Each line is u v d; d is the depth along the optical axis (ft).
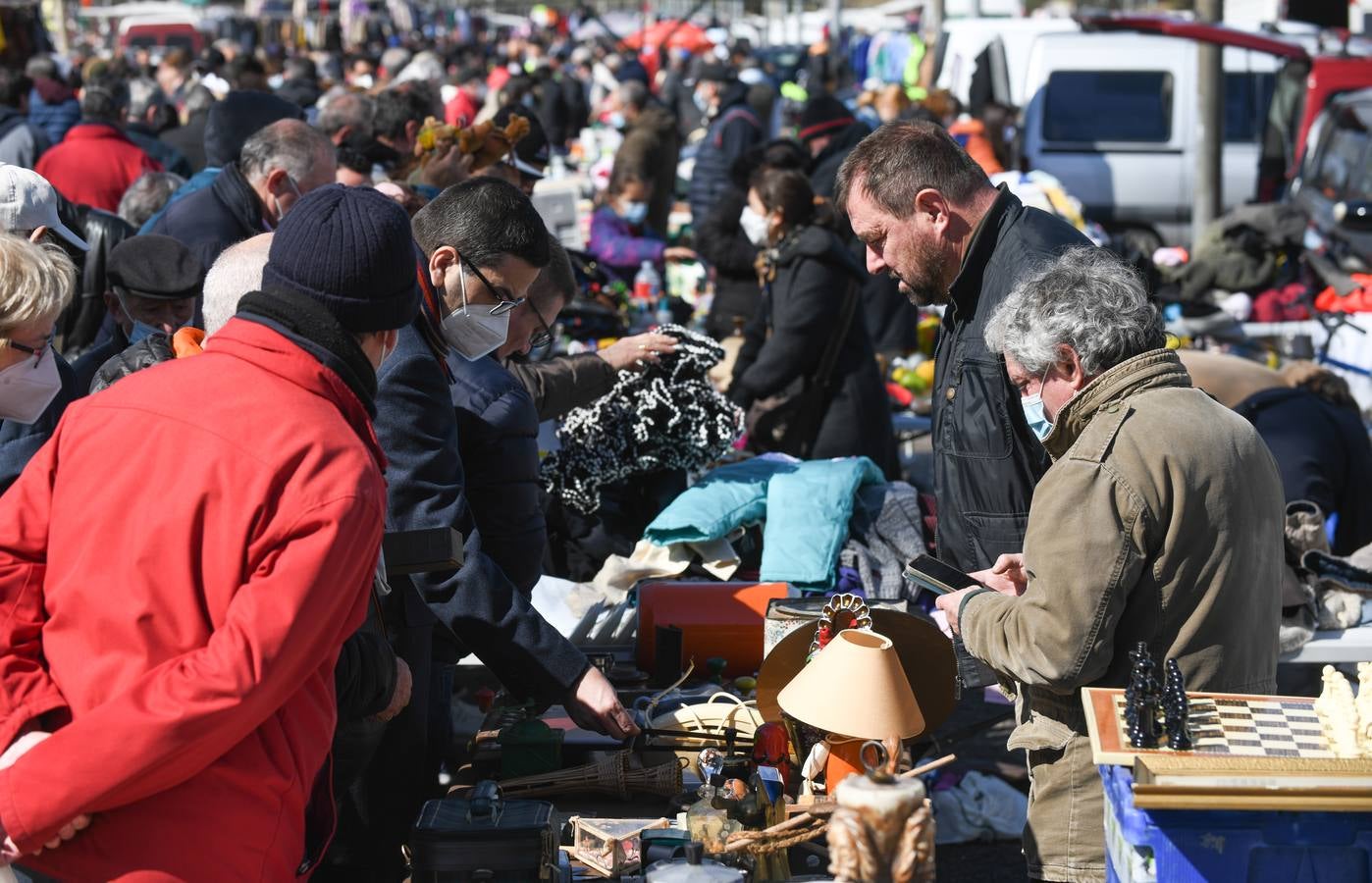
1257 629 8.63
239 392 7.00
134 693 6.55
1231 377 18.40
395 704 9.24
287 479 6.85
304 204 7.36
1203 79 40.40
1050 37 46.37
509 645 10.10
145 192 20.02
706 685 12.12
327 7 114.42
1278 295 30.58
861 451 18.40
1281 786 7.15
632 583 14.20
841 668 9.18
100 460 7.04
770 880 8.82
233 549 6.77
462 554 9.64
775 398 18.34
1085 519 8.28
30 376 8.80
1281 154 44.68
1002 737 15.74
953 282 10.85
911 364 25.02
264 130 15.85
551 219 25.62
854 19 119.14
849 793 6.81
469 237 10.02
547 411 14.44
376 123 22.62
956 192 10.68
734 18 126.11
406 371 9.87
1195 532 8.32
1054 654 8.34
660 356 15.29
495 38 123.24
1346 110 39.40
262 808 7.13
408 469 9.83
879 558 14.47
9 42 48.67
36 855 6.85
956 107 42.75
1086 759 8.86
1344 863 7.34
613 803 9.91
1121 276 8.74
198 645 6.84
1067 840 8.95
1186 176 45.85
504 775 10.22
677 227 37.47
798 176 18.49
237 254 9.46
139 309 11.96
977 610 8.98
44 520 7.21
